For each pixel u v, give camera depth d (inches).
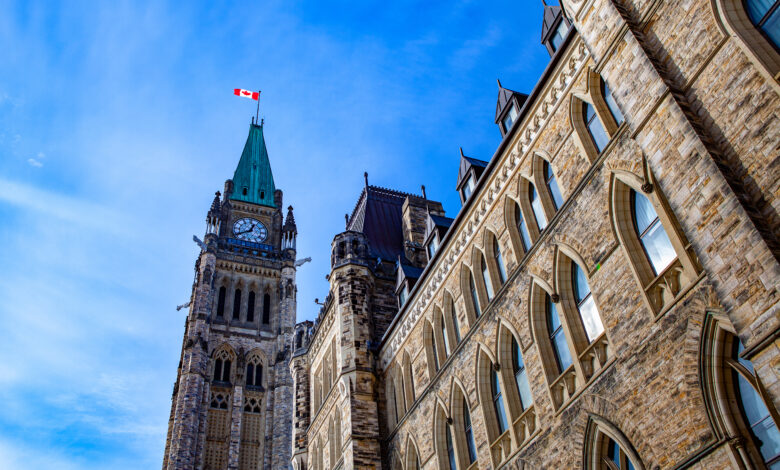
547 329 987.9
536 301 1003.9
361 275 1822.1
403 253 2123.5
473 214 1216.8
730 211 618.2
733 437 652.1
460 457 1154.0
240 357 4407.0
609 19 812.6
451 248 1280.8
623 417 792.9
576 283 943.0
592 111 953.5
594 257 885.8
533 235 1042.1
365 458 1465.3
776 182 598.9
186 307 4746.6
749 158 625.9
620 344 816.9
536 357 975.6
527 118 1081.4
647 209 826.8
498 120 1238.3
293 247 5118.1
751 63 640.4
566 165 975.6
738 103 645.3
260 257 5004.9
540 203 1037.2
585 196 919.0
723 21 675.4
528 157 1074.1
